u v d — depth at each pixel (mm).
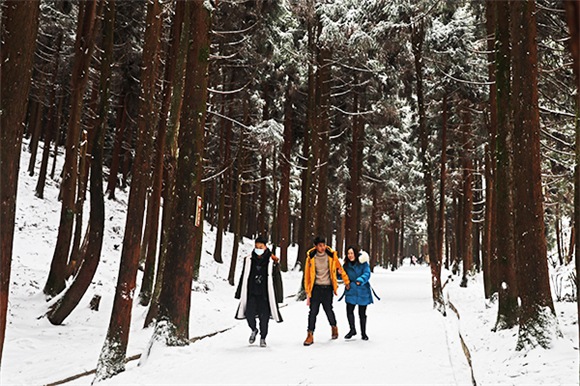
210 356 8477
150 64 9391
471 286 24453
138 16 20141
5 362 8336
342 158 29594
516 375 6832
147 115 8828
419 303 18125
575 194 5312
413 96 25125
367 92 24953
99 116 12008
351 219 27344
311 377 6980
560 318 10688
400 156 35844
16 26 4312
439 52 20062
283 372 7309
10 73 4211
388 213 44375
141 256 18578
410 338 10227
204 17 9578
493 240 16188
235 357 8406
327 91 23062
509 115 11398
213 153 30172
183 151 9391
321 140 23172
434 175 30594
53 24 20781
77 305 12688
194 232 9281
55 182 26938
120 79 24125
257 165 33969
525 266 8359
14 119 4145
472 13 17453
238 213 23047
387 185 36219
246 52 19953
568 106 15867
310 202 20031
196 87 9477
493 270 16062
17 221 19672
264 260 9664
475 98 21828
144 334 11297
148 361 8305
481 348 9336
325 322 12969
